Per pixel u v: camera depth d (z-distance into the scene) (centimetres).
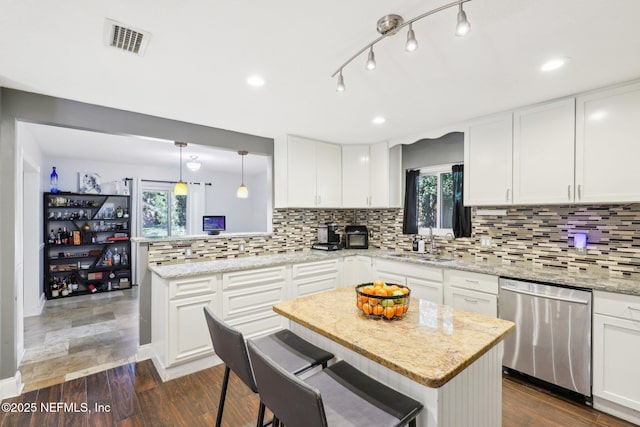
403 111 280
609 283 212
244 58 185
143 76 207
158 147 444
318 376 138
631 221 236
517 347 244
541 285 232
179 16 145
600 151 227
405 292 163
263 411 144
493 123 285
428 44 171
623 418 201
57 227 516
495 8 140
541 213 284
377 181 400
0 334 222
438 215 385
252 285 301
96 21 148
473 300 273
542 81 217
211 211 695
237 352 138
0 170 221
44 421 201
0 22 148
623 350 198
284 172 365
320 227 422
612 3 136
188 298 260
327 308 179
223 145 337
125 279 552
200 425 199
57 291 489
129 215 568
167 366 248
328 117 297
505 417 205
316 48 175
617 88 220
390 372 135
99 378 254
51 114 240
